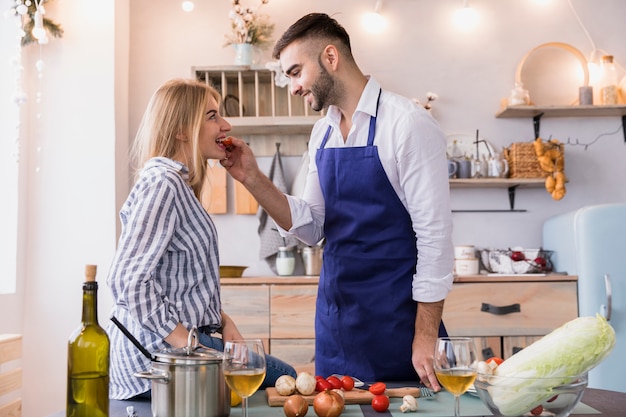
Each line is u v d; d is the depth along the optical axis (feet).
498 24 13.66
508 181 12.72
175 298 5.55
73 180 12.16
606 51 13.58
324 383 4.96
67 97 12.26
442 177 6.75
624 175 13.51
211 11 13.69
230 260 13.41
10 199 11.74
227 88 13.71
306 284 11.76
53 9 12.32
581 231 11.60
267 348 11.70
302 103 13.48
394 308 6.77
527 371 4.00
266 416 4.46
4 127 11.76
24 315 12.00
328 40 7.16
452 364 4.07
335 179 7.11
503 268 12.47
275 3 13.65
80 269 12.07
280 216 7.20
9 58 11.82
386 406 4.61
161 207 5.30
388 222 6.95
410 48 13.62
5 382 9.32
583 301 11.56
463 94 13.58
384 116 7.00
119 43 12.75
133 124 13.46
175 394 4.18
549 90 13.38
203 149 6.43
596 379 11.28
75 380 4.12
